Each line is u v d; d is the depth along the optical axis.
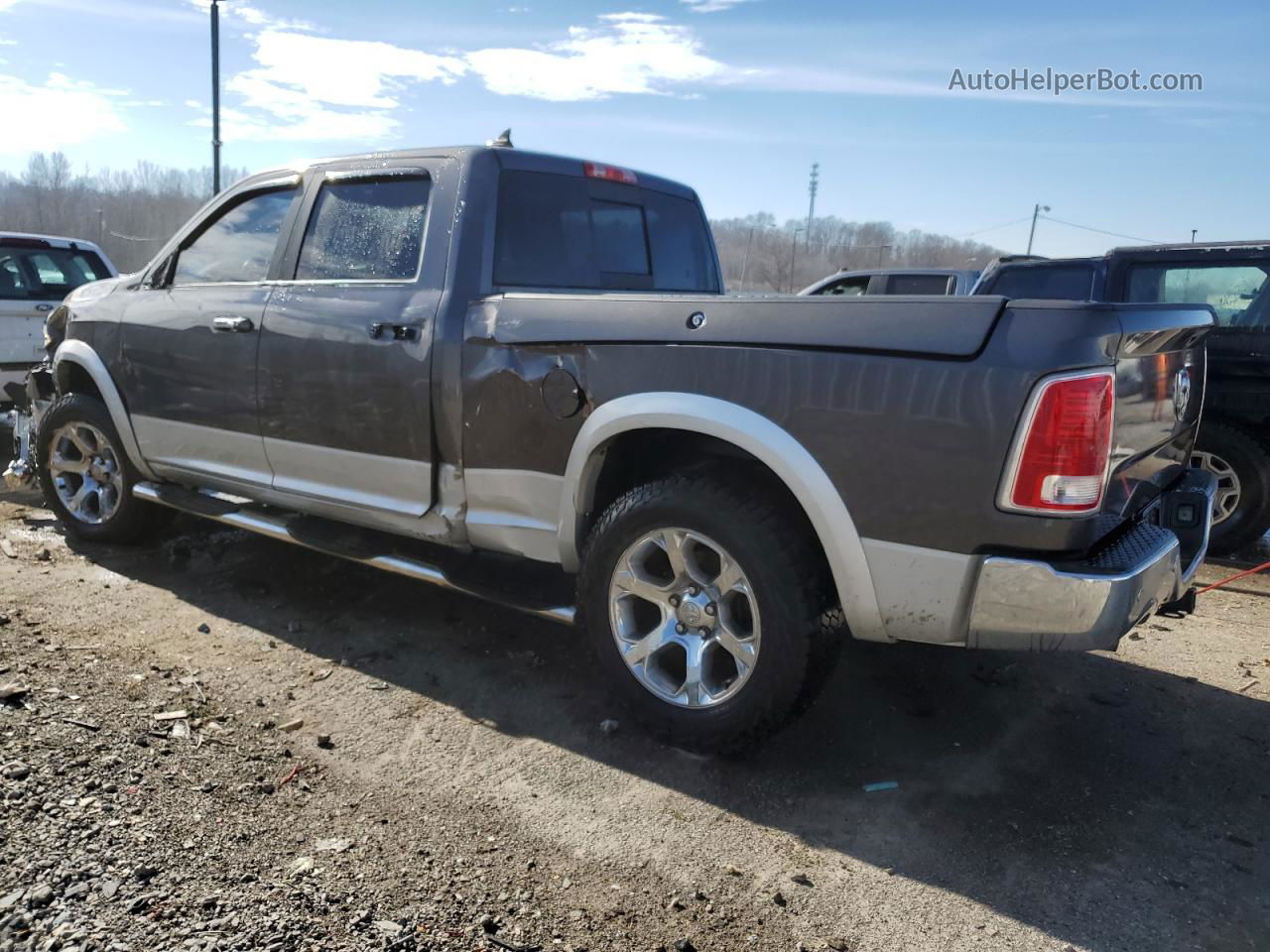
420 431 3.55
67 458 5.24
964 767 3.12
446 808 2.76
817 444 2.71
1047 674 3.91
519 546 3.44
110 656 3.67
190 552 5.07
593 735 3.25
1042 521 2.45
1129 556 2.62
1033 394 2.41
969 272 10.45
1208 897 2.48
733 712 2.93
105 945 2.05
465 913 2.28
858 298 2.69
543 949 2.17
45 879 2.25
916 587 2.63
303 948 2.09
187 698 3.35
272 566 4.88
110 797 2.63
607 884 2.44
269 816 2.63
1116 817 2.86
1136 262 6.42
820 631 2.83
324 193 4.05
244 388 4.14
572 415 3.17
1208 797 2.99
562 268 3.88
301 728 3.21
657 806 2.83
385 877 2.40
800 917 2.35
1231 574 5.65
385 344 3.60
